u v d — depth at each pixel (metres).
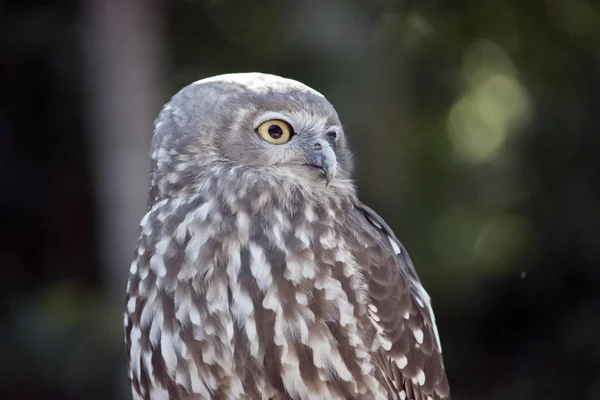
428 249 16.89
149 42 12.42
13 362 13.85
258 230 5.82
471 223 17.94
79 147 15.22
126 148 12.20
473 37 16.61
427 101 16.86
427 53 16.47
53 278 15.35
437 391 6.60
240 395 5.75
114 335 13.05
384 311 6.02
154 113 12.45
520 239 17.83
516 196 17.70
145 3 12.37
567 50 16.78
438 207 17.16
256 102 6.17
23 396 13.85
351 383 5.80
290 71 13.09
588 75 16.73
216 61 14.05
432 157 17.28
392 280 6.14
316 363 5.71
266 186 5.98
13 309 14.72
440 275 17.19
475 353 17.78
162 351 5.79
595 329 16.73
